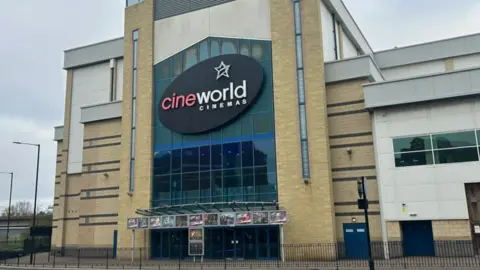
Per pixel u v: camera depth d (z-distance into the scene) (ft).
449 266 71.51
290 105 104.06
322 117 100.94
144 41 124.98
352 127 101.60
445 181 89.61
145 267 89.61
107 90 143.33
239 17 114.32
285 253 97.35
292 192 100.17
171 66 120.67
